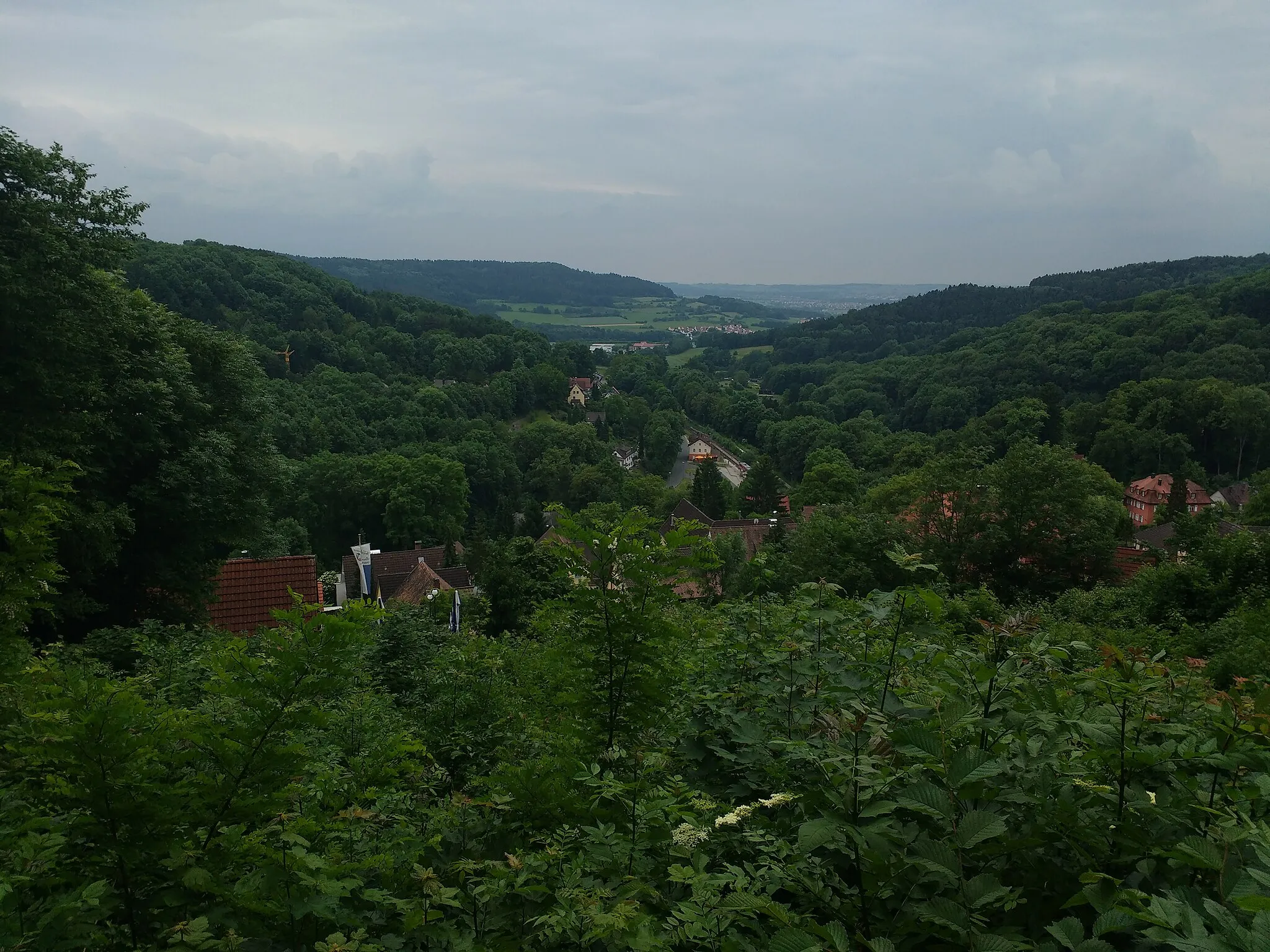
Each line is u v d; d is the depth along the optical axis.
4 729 3.03
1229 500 67.06
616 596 4.46
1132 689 2.92
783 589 23.02
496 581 21.86
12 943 2.31
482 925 2.86
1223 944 1.63
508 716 6.70
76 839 2.77
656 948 2.40
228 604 20.48
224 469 18.38
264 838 2.83
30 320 14.37
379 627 10.76
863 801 2.59
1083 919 2.51
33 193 15.53
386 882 3.16
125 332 16.92
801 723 4.07
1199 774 2.96
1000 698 3.21
